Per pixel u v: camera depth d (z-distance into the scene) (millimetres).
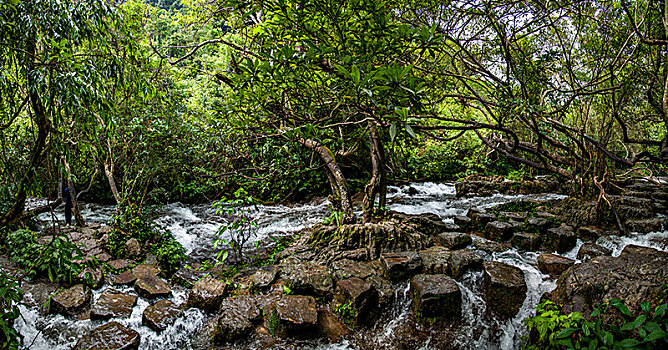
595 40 4285
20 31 2555
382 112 2176
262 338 3824
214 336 3836
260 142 8391
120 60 3018
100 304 4367
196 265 5973
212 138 7383
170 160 7039
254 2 2520
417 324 4016
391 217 6484
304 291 4445
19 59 2648
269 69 2492
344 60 2248
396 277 4512
